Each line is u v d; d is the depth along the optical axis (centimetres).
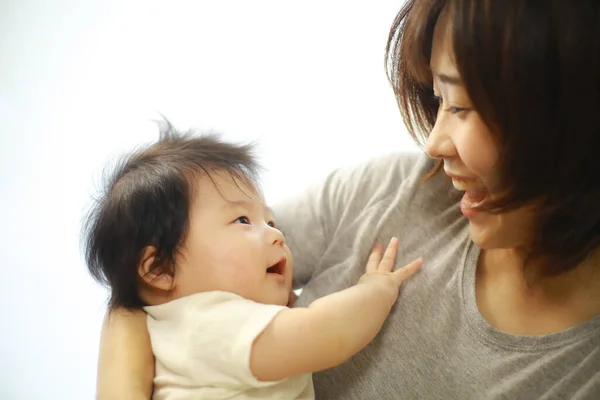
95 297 149
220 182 85
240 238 82
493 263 76
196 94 148
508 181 62
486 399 69
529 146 59
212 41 146
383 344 79
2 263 151
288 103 143
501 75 57
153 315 82
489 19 56
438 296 78
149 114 149
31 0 147
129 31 148
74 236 150
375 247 86
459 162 67
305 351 72
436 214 86
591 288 69
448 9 62
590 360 65
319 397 82
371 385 78
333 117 141
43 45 149
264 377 73
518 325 71
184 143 92
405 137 137
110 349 81
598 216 65
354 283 85
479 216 69
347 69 140
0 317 151
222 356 73
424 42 67
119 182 87
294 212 97
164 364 78
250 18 143
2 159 151
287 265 88
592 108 57
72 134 150
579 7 54
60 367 149
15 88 151
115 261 85
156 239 82
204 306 78
